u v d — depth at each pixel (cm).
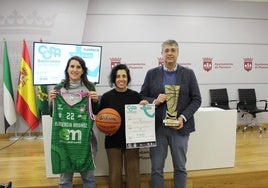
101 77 550
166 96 254
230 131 336
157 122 263
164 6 563
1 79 500
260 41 611
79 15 517
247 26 602
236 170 330
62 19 511
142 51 562
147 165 315
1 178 306
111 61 553
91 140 253
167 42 253
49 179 303
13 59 500
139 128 258
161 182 264
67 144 245
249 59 609
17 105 487
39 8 503
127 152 263
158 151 263
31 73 489
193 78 261
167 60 253
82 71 254
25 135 511
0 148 435
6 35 496
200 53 586
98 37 545
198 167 329
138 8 554
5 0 494
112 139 260
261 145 451
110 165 259
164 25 566
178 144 257
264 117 618
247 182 326
